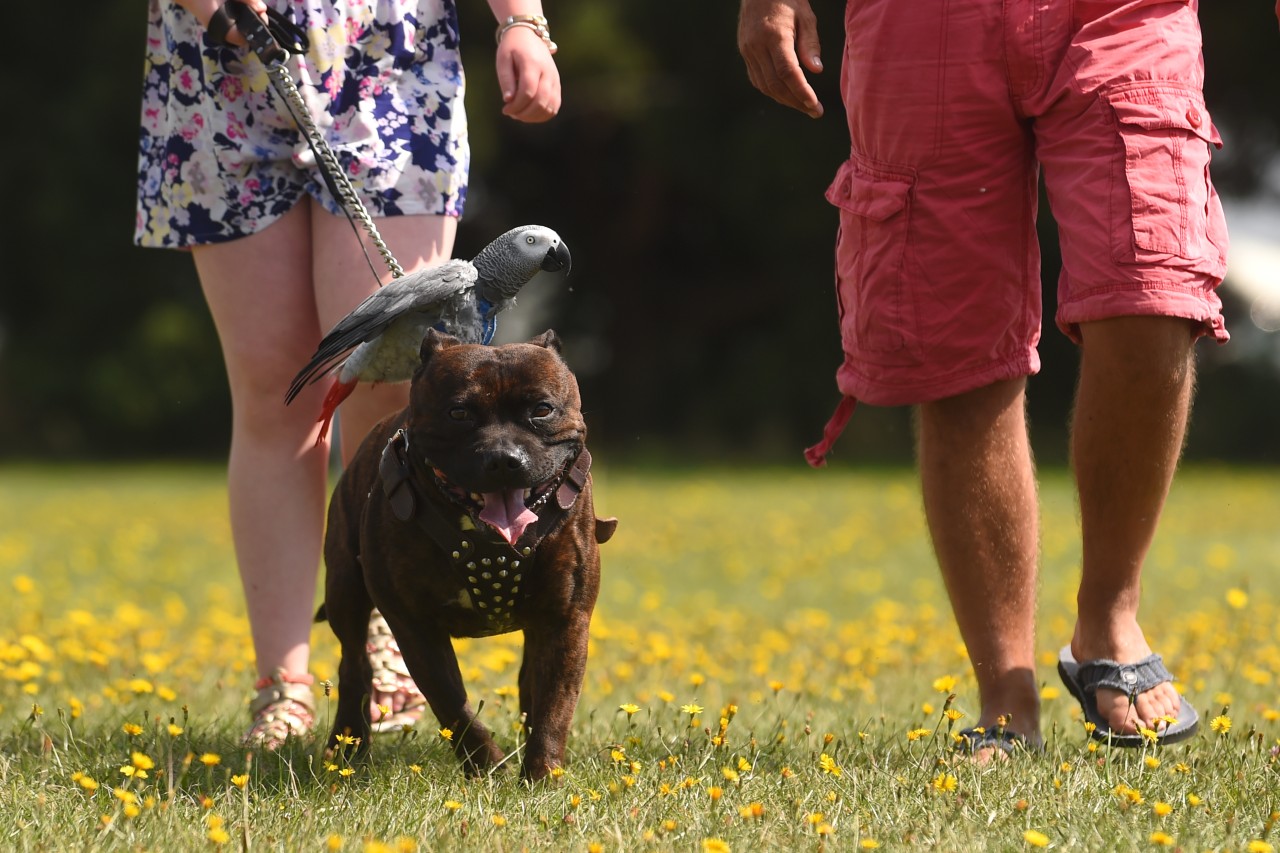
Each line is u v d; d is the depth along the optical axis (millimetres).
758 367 47438
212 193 8125
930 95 7125
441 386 6191
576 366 50344
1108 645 7363
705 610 15070
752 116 46625
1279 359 46688
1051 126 7094
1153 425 6980
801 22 7758
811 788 6488
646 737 7863
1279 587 16188
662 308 50125
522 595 6473
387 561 6523
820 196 45500
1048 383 44844
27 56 48250
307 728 8117
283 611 8305
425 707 8539
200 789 6598
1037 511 7590
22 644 9695
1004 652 7445
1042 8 6977
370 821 5969
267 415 8312
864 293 7453
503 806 6184
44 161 46594
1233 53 43625
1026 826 5883
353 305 7992
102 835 5617
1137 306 6773
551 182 49219
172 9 8133
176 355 46656
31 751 7438
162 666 10156
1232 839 5688
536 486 6230
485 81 44531
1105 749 7020
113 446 48719
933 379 7344
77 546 20828
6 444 48219
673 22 45719
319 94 7953
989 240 7227
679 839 5715
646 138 46281
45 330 48906
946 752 7047
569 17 44562
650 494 30984
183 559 19828
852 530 23266
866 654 11102
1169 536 22031
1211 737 7984
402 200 8055
